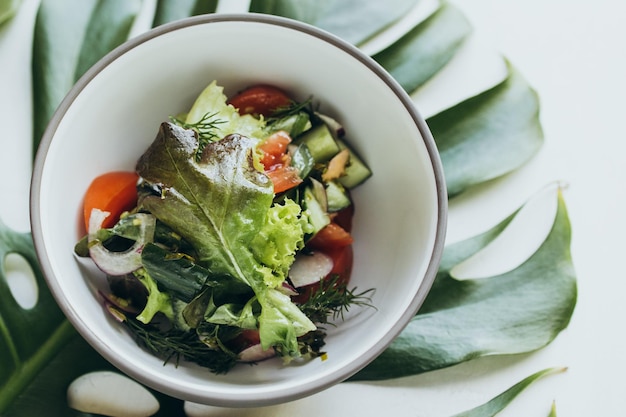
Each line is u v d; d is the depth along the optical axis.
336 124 0.43
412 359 0.44
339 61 0.40
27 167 0.45
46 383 0.43
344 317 0.41
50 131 0.37
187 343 0.38
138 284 0.39
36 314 0.43
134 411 0.43
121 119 0.41
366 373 0.44
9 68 0.46
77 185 0.40
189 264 0.36
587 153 0.48
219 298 0.37
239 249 0.36
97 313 0.37
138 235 0.38
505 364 0.45
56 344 0.43
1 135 0.45
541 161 0.48
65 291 0.36
